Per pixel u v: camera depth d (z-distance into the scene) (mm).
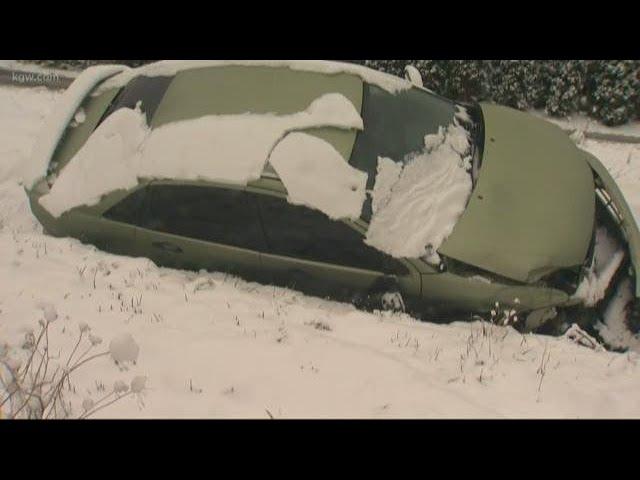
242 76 5488
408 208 4762
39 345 4012
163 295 4855
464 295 4598
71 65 13047
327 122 4969
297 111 5070
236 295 4930
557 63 13508
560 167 5262
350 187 4703
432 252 4621
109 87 6320
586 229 4859
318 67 5453
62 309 4555
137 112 5566
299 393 3676
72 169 5656
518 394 3850
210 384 3711
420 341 4402
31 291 4812
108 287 4953
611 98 13312
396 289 4754
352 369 3945
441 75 12508
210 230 5066
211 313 4617
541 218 4762
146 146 5273
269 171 4793
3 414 3219
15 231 6516
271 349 4129
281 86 5312
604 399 3828
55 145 5973
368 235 4645
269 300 4891
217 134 5051
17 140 9172
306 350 4148
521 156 5262
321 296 5008
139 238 5363
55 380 3627
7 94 11234
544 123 5953
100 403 3441
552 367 4203
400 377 3875
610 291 4977
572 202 4961
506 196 4871
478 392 3854
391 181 4840
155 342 4137
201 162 4973
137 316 4508
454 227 4668
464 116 5902
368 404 3607
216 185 4906
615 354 4547
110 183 5320
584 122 13570
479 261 4504
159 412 3420
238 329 4391
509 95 13430
